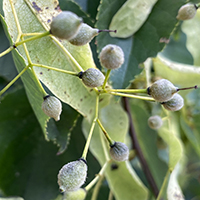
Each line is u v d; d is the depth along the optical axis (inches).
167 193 9.3
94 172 10.3
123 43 8.5
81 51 8.1
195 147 11.9
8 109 9.8
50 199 10.1
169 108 7.5
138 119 11.4
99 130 9.3
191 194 16.1
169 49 10.6
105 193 10.6
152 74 10.1
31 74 7.4
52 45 8.0
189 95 11.2
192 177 15.7
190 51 10.2
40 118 8.4
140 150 10.8
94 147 9.4
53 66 8.0
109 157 9.4
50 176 10.2
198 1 8.7
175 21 8.4
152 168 12.2
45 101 7.2
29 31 7.9
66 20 6.5
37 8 7.9
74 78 8.2
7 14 7.6
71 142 10.1
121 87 8.4
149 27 8.5
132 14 8.5
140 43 8.5
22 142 10.0
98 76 7.3
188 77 9.9
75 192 8.2
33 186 10.1
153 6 8.5
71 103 8.2
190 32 10.2
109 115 9.2
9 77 9.9
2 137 9.8
